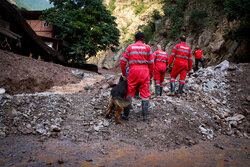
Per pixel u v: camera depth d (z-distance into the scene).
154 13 32.06
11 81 6.59
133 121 3.89
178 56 5.25
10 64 7.37
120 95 3.74
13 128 3.24
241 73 6.33
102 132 3.40
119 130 3.51
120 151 2.72
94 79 10.98
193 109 4.48
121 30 39.78
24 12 21.80
